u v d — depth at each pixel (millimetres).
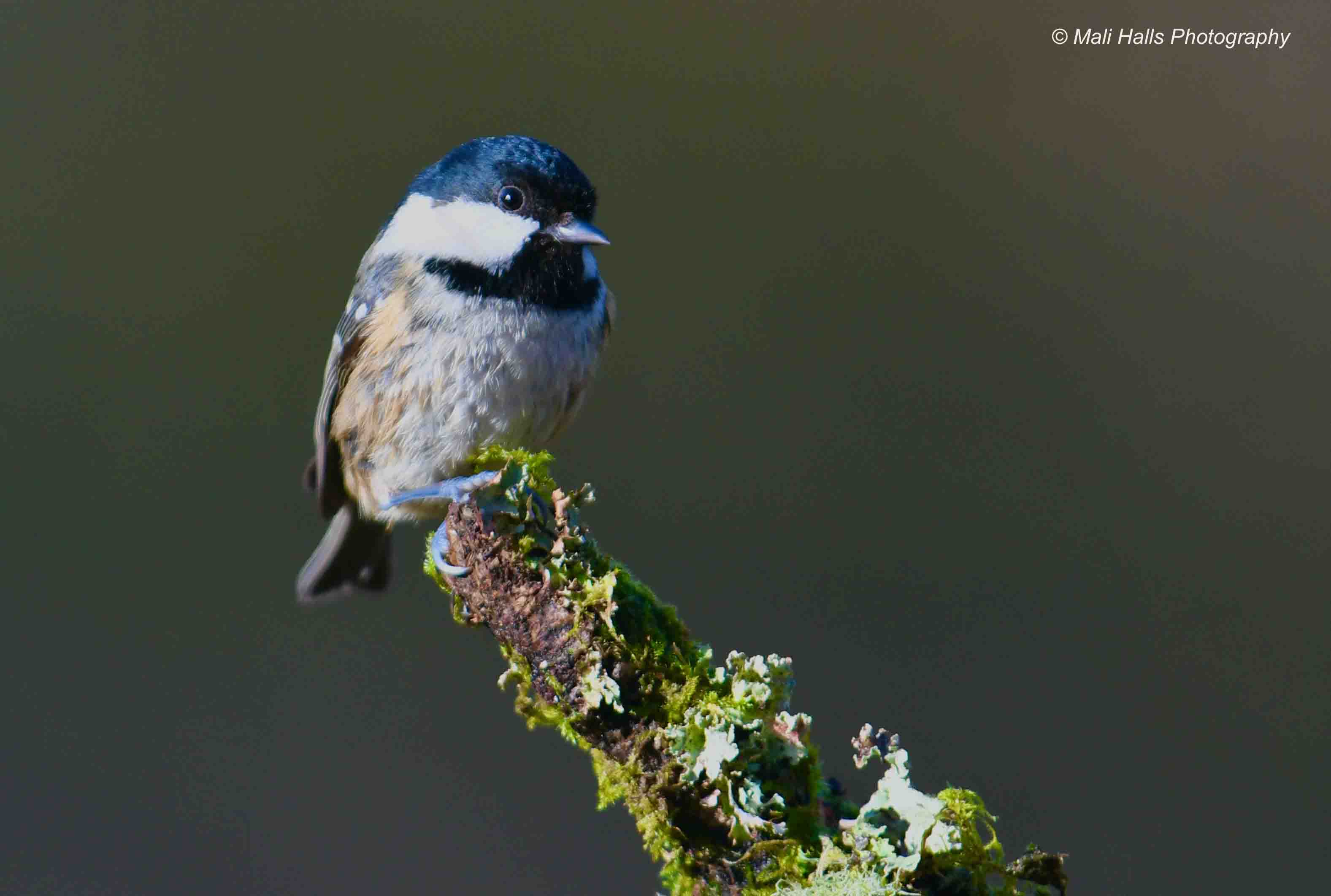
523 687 3447
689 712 3434
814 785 3432
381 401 3520
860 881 3424
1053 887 3430
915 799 3428
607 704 3436
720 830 3432
